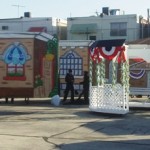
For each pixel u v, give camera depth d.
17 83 21.75
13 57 21.73
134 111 18.94
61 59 26.16
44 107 20.23
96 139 11.67
